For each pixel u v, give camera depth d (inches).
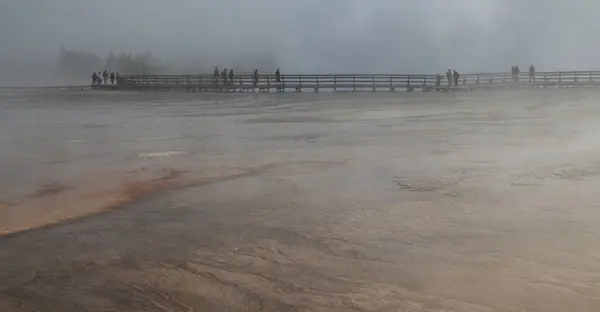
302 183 325.1
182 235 224.7
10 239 218.4
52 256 199.6
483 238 217.0
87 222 242.8
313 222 243.0
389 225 237.1
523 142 485.7
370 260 194.2
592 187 301.3
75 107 928.3
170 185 319.3
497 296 162.2
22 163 385.7
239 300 162.4
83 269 187.0
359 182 327.3
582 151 426.6
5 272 184.1
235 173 356.8
